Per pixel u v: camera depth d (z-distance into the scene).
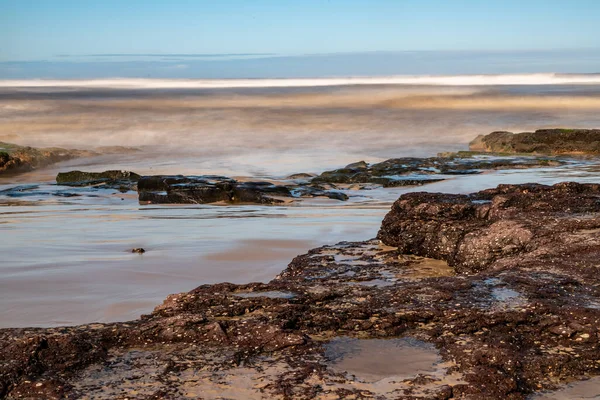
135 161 27.42
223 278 8.32
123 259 9.36
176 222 12.85
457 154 25.80
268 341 5.30
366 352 5.17
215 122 42.44
